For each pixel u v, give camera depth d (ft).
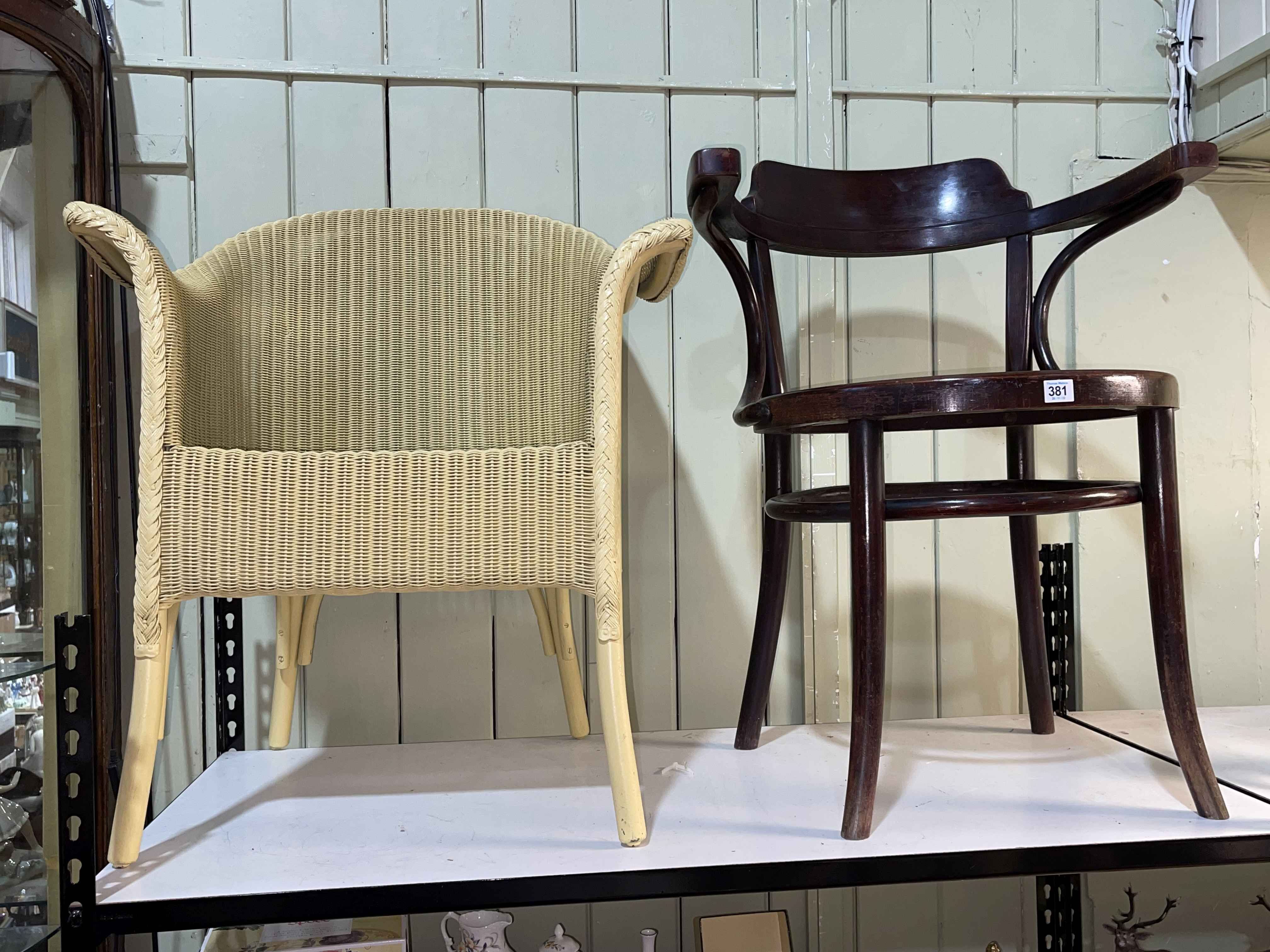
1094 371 2.83
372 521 2.88
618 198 4.74
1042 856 2.87
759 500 4.83
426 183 4.61
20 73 3.59
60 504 3.71
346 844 3.00
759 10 4.83
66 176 3.80
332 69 4.50
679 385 4.78
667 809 3.27
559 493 2.93
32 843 3.33
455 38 4.63
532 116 4.68
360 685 4.53
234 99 4.48
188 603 4.42
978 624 4.95
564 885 2.72
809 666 4.75
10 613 3.41
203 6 4.44
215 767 3.94
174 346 2.91
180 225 4.44
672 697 4.75
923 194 4.20
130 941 4.31
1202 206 5.09
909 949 4.73
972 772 3.67
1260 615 5.12
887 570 4.91
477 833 3.09
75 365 3.81
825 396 2.89
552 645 4.42
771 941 3.94
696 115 4.79
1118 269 5.04
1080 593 5.02
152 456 2.84
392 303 3.67
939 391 2.77
